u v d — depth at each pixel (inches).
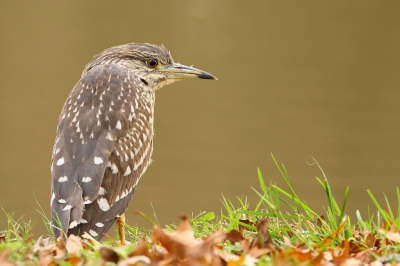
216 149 788.0
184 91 1042.1
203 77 381.7
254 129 860.0
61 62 1133.1
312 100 958.4
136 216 571.5
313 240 261.6
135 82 341.1
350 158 749.9
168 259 215.0
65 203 271.4
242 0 1473.9
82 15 1341.0
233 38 1282.0
